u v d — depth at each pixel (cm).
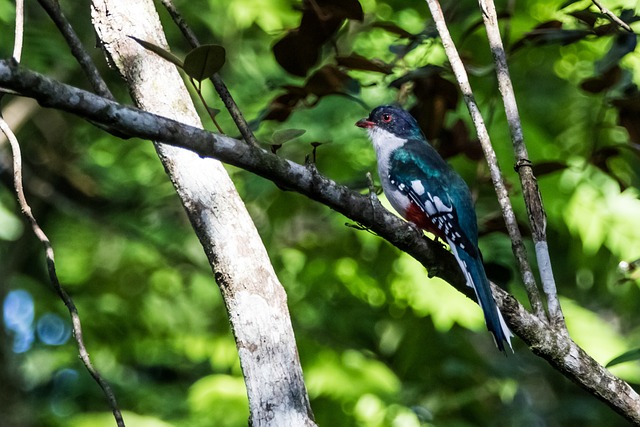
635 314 1848
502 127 1266
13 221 1419
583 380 592
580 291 1786
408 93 824
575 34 766
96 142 1648
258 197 1355
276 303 572
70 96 451
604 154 817
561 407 1770
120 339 1625
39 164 1719
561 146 1391
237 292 572
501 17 794
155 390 1670
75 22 1510
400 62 966
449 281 670
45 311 1639
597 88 806
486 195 1328
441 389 1530
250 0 1381
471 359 1546
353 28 1297
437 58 1144
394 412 1407
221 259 578
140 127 474
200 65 537
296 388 557
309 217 1549
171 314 1603
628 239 1348
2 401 1499
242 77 1465
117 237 1670
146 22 640
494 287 636
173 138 485
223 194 591
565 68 1356
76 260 1670
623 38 764
